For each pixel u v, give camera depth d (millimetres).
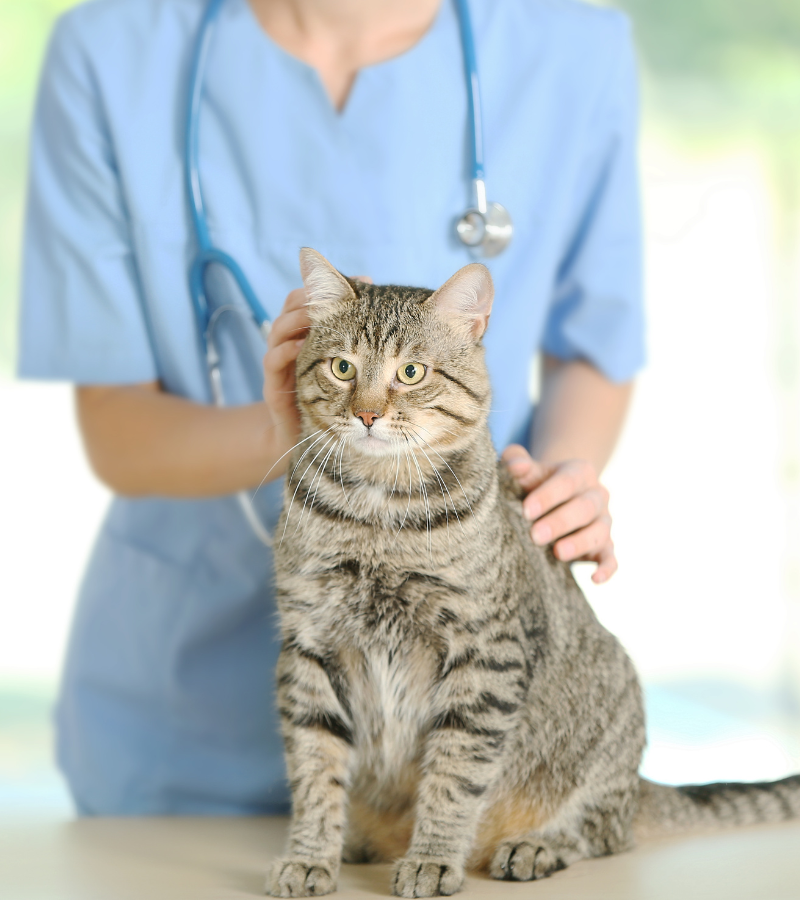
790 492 5250
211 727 2203
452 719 1620
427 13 2221
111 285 2150
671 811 1910
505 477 1879
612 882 1535
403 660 1700
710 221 5133
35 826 1913
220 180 2137
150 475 2053
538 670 1738
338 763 1659
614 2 4926
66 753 2295
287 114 2150
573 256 2398
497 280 2191
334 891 1509
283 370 1781
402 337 1704
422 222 2160
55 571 5223
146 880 1533
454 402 1729
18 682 4984
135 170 2115
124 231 2160
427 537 1611
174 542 2217
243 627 2211
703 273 5172
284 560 1679
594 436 2262
